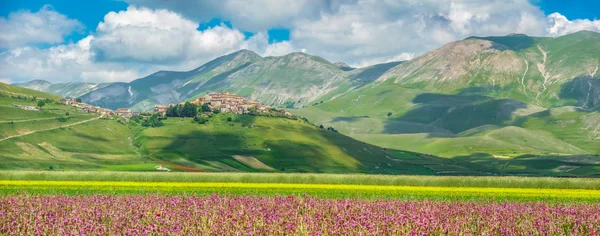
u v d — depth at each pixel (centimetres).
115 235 3203
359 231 3219
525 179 9150
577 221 3812
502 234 3350
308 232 3073
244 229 3222
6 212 3878
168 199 4603
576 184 8894
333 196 6875
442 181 9362
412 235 3122
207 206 4134
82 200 4709
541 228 3512
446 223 3519
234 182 9669
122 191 7225
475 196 7294
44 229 3272
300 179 9731
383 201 4916
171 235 3155
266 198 4950
